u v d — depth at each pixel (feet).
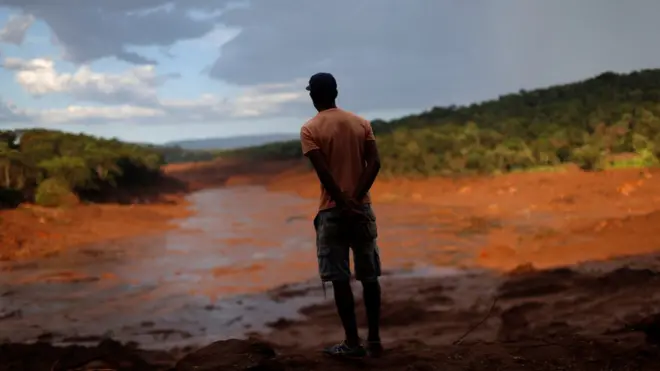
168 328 22.80
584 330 17.84
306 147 14.16
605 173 74.74
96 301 27.73
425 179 90.07
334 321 22.98
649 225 40.78
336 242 14.23
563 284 25.64
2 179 64.95
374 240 14.55
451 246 41.06
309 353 15.20
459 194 74.13
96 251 42.27
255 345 13.96
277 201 89.35
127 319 24.39
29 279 32.99
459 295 26.20
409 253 38.88
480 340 17.17
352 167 14.28
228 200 92.48
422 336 19.70
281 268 35.63
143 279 32.91
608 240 37.58
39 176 67.77
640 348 13.87
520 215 55.11
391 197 78.02
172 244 45.96
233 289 29.99
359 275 14.40
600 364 13.15
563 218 51.16
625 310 20.70
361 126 14.51
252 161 179.93
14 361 15.84
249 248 43.80
